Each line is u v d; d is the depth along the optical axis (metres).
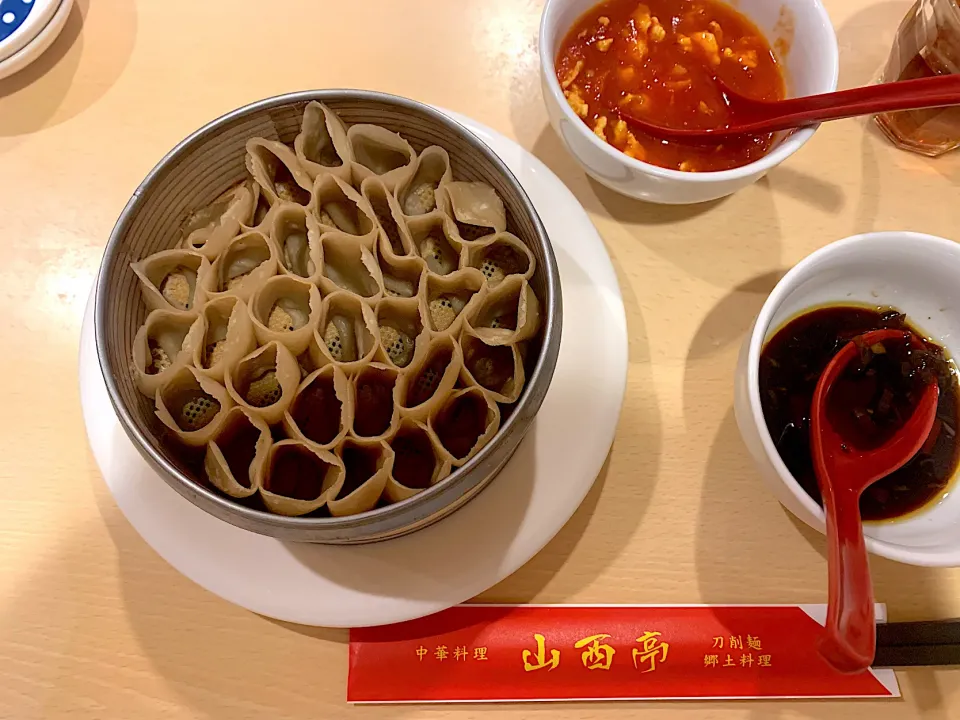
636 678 0.60
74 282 0.70
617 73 0.68
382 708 0.60
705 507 0.65
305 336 0.55
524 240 0.58
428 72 0.76
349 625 0.57
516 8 0.78
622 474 0.66
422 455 0.56
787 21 0.65
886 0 0.78
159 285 0.59
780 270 0.71
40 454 0.65
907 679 0.61
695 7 0.69
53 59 0.75
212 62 0.75
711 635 0.61
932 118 0.69
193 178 0.58
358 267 0.60
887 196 0.73
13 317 0.69
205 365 0.57
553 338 0.51
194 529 0.58
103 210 0.72
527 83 0.75
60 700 0.60
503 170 0.55
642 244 0.71
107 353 0.50
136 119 0.74
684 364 0.68
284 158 0.59
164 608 0.62
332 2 0.77
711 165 0.66
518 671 0.60
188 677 0.60
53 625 0.61
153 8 0.77
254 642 0.61
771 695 0.60
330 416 0.57
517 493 0.59
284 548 0.58
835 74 0.61
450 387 0.53
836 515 0.52
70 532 0.63
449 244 0.62
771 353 0.63
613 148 0.60
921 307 0.62
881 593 0.63
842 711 0.61
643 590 0.63
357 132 0.60
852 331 0.63
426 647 0.60
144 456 0.48
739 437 0.67
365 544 0.58
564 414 0.61
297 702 0.60
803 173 0.73
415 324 0.59
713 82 0.67
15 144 0.73
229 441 0.56
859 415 0.60
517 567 0.58
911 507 0.58
